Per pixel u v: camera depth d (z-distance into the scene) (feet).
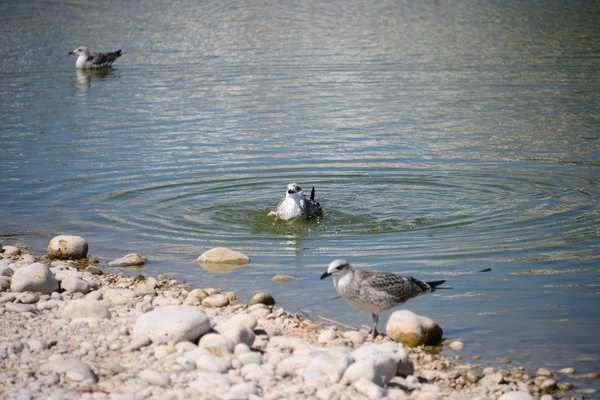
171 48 135.33
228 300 43.83
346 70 114.01
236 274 48.91
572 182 66.08
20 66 124.57
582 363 36.42
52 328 37.65
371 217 59.57
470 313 42.16
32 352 34.45
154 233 56.65
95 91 105.81
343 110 91.91
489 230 55.62
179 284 47.03
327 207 62.23
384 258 50.70
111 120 89.66
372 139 80.38
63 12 174.70
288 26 152.15
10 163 73.41
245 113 91.61
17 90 107.24
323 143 79.25
